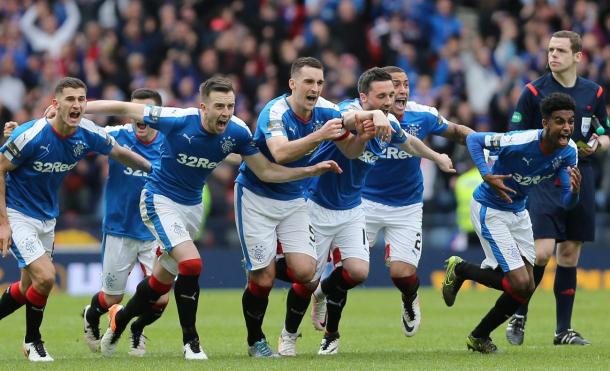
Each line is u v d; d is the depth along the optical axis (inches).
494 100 2367.1
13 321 1583.4
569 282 1289.4
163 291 1121.4
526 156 1098.1
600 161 2284.7
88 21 2657.5
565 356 1096.8
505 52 2608.3
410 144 1171.9
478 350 1144.8
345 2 2501.2
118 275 1250.6
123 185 1245.7
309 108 1063.0
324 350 1151.0
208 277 2208.4
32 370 981.2
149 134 1259.8
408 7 2593.5
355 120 1037.8
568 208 1135.0
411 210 1268.5
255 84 2421.3
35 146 1064.2
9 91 2460.6
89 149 1096.8
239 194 1108.5
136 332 1174.3
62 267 2153.1
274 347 1267.2
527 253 1151.0
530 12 2628.0
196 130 1052.5
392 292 2139.5
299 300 1123.3
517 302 1119.0
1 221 1058.7
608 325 1487.5
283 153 1031.6
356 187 1146.7
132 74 2425.0
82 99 1055.0
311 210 1145.4
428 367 992.9
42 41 2598.4
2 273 2102.6
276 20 2554.1
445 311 1736.0
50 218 1114.7
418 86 2357.3
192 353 1064.8
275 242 1104.2
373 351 1181.7
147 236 1258.0
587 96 1289.4
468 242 2214.6
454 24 2613.2
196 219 1106.1
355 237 1143.6
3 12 2603.3
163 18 2536.9
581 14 2571.4
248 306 1109.7
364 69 2488.9
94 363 1034.7
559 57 1269.7
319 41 2436.0
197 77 2439.7
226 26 2524.6
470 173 2155.5
